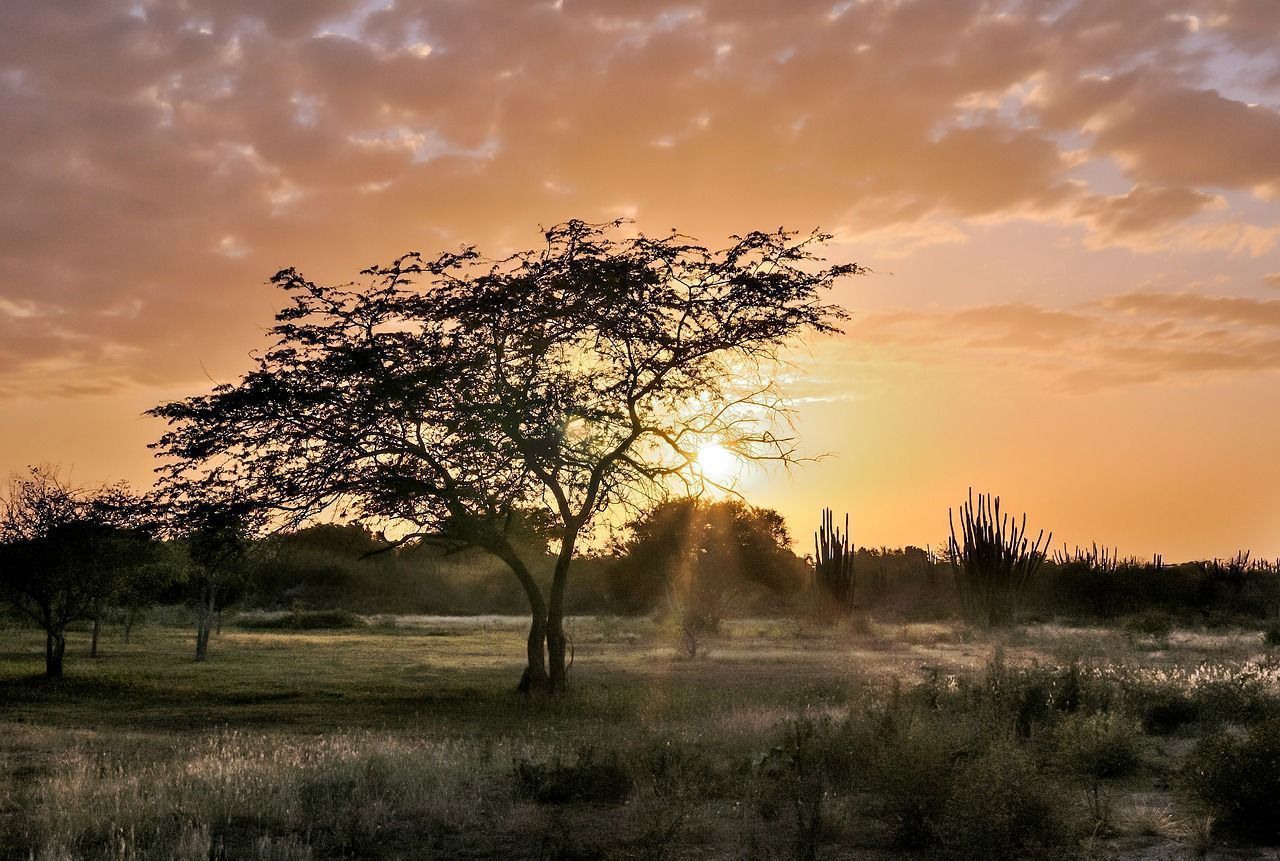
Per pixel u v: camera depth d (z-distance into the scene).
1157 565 66.06
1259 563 67.38
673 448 26.05
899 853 8.21
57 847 7.96
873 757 10.24
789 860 7.94
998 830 7.81
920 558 89.12
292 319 23.72
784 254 24.84
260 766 11.23
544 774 10.79
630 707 19.81
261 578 73.12
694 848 8.33
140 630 58.06
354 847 8.41
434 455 24.41
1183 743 13.33
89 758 13.20
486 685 26.80
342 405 23.55
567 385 24.36
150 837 8.64
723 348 25.06
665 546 48.56
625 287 23.36
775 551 57.06
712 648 39.19
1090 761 11.42
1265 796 8.65
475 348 23.81
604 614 69.12
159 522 24.41
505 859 8.17
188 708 21.47
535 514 26.34
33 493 28.45
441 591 91.94
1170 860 7.80
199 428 23.94
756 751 12.07
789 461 26.70
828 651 36.75
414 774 10.77
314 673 30.75
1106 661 20.14
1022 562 52.16
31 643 45.50
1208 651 31.08
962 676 17.45
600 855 8.13
